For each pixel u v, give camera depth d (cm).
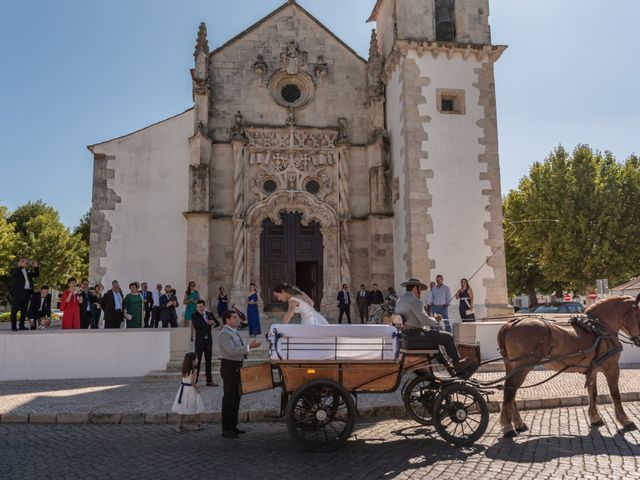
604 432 954
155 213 2584
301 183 2698
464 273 2356
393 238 2623
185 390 1033
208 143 2622
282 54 2788
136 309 1945
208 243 2541
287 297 1030
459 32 2539
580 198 3931
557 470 737
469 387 898
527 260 4962
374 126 2723
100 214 2555
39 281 5556
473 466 766
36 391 1383
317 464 789
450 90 2481
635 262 3822
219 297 2403
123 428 1052
